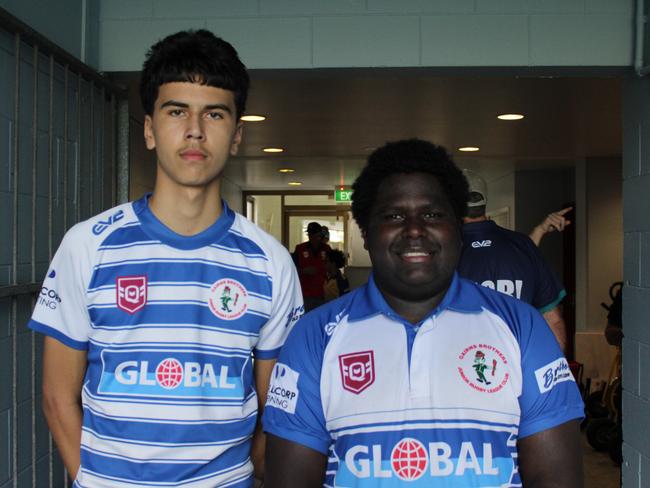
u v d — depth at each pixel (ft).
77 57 9.66
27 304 8.06
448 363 4.34
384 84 14.67
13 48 7.74
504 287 9.49
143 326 5.04
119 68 10.40
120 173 10.80
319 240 28.91
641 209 10.00
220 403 5.09
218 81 5.09
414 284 4.45
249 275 5.31
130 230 5.19
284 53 10.41
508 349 4.41
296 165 30.40
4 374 7.54
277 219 46.60
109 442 4.97
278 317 5.48
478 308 4.52
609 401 16.85
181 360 5.01
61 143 9.01
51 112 8.23
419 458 4.21
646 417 9.75
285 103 16.67
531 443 4.34
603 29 10.27
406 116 18.37
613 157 26.00
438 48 10.36
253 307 5.29
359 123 19.38
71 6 9.46
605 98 16.19
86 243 5.13
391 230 4.50
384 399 4.30
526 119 18.75
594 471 15.69
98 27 10.37
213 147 5.12
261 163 29.63
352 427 4.29
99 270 5.09
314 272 28.89
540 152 25.16
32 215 8.02
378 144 23.35
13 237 7.55
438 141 22.66
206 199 5.22
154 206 5.23
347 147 24.14
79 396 5.36
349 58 10.37
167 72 5.07
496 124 19.57
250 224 5.52
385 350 4.40
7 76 7.62
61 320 5.19
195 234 5.21
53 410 5.26
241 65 5.33
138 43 10.42
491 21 10.33
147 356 5.00
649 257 9.75
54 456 8.76
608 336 15.92
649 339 9.69
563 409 4.35
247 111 17.63
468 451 4.21
